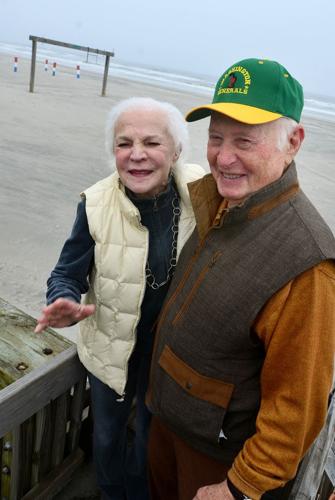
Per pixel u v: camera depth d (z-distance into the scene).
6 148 7.98
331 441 1.44
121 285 1.51
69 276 1.59
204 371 1.25
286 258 1.05
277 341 1.06
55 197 6.08
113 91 20.20
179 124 1.49
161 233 1.54
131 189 1.45
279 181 1.13
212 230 1.27
